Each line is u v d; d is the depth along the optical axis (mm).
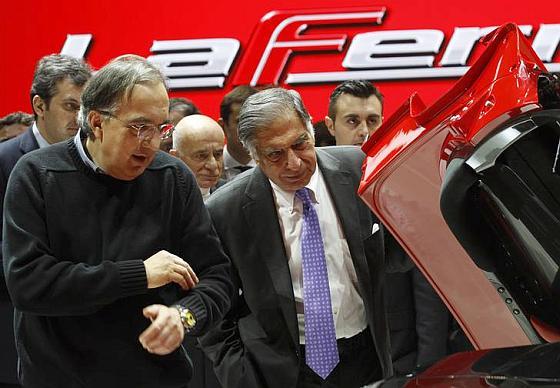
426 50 6270
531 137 1902
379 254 2939
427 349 4105
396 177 2115
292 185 2865
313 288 2922
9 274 2551
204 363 3992
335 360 2904
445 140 2031
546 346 1744
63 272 2516
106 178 2639
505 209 1975
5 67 6633
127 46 6547
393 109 6324
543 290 2023
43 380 2668
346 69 6352
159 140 2564
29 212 2588
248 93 4977
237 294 3041
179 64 6500
